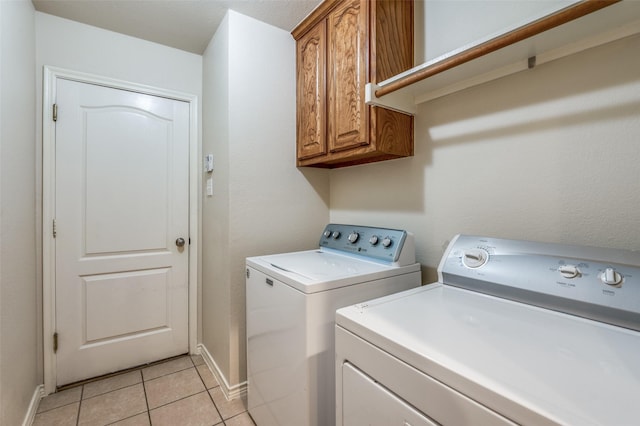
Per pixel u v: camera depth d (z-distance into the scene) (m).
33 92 1.65
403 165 1.58
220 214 1.85
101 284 1.93
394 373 0.65
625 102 0.90
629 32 0.86
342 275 1.17
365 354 0.73
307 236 2.02
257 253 1.81
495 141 1.20
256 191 1.80
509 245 0.98
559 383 0.49
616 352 0.59
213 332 1.98
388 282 1.26
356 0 1.43
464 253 1.05
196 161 2.22
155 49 2.08
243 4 1.67
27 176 1.55
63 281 1.81
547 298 0.81
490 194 1.21
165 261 2.13
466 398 0.52
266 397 1.33
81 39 1.84
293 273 1.21
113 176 1.96
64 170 1.81
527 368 0.53
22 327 1.45
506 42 0.91
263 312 1.35
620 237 0.91
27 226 1.54
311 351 1.06
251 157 1.79
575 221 1.00
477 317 0.78
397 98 1.39
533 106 1.09
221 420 1.54
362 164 1.84
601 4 0.73
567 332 0.68
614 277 0.73
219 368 1.87
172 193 2.15
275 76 1.88
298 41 1.92
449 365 0.55
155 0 1.63
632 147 0.88
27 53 1.55
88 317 1.89
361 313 0.81
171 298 2.16
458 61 1.03
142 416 1.57
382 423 0.68
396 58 1.39
